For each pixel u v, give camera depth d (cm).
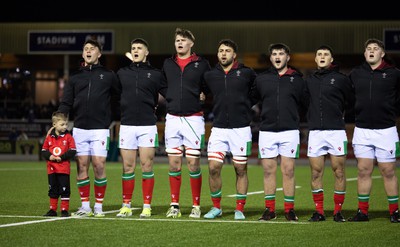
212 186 2581
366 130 2494
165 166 5881
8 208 2828
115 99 2683
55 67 9350
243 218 2533
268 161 2520
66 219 2470
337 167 2503
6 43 8225
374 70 2478
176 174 2588
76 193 3456
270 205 2528
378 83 2466
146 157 2573
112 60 8906
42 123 7581
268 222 2441
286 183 2514
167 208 2892
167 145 2591
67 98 2591
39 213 2656
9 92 8862
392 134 2486
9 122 7644
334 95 2488
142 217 2550
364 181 2511
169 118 2589
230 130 2533
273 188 2530
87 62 2588
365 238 2125
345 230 2275
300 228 2308
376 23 7531
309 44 7700
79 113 2559
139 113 2567
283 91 2497
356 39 7600
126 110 2573
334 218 2505
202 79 2570
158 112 6806
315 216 2498
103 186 2575
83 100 2550
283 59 2505
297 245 2005
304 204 3114
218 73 2538
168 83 2583
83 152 2564
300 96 2516
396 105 2498
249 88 2553
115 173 4944
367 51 2481
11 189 3684
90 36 7856
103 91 2559
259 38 7781
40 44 7981
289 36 7731
